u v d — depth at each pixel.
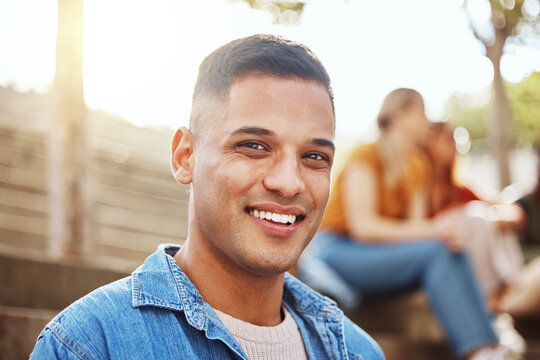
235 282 1.24
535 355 3.52
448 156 3.14
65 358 1.09
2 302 2.34
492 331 2.69
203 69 1.30
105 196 5.70
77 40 3.21
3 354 2.08
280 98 1.21
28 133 5.53
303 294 1.44
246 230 1.18
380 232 2.85
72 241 3.10
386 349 2.92
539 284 3.55
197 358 1.15
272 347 1.27
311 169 1.25
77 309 1.14
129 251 5.48
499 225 3.17
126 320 1.13
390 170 2.95
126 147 6.70
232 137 1.19
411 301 3.02
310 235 1.25
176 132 1.32
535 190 3.77
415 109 2.98
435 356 3.10
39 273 2.46
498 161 4.68
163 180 6.71
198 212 1.23
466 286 2.73
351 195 2.93
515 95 5.34
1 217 4.75
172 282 1.21
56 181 3.15
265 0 4.41
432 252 2.77
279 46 1.26
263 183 1.19
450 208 3.16
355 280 2.94
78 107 3.20
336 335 1.41
